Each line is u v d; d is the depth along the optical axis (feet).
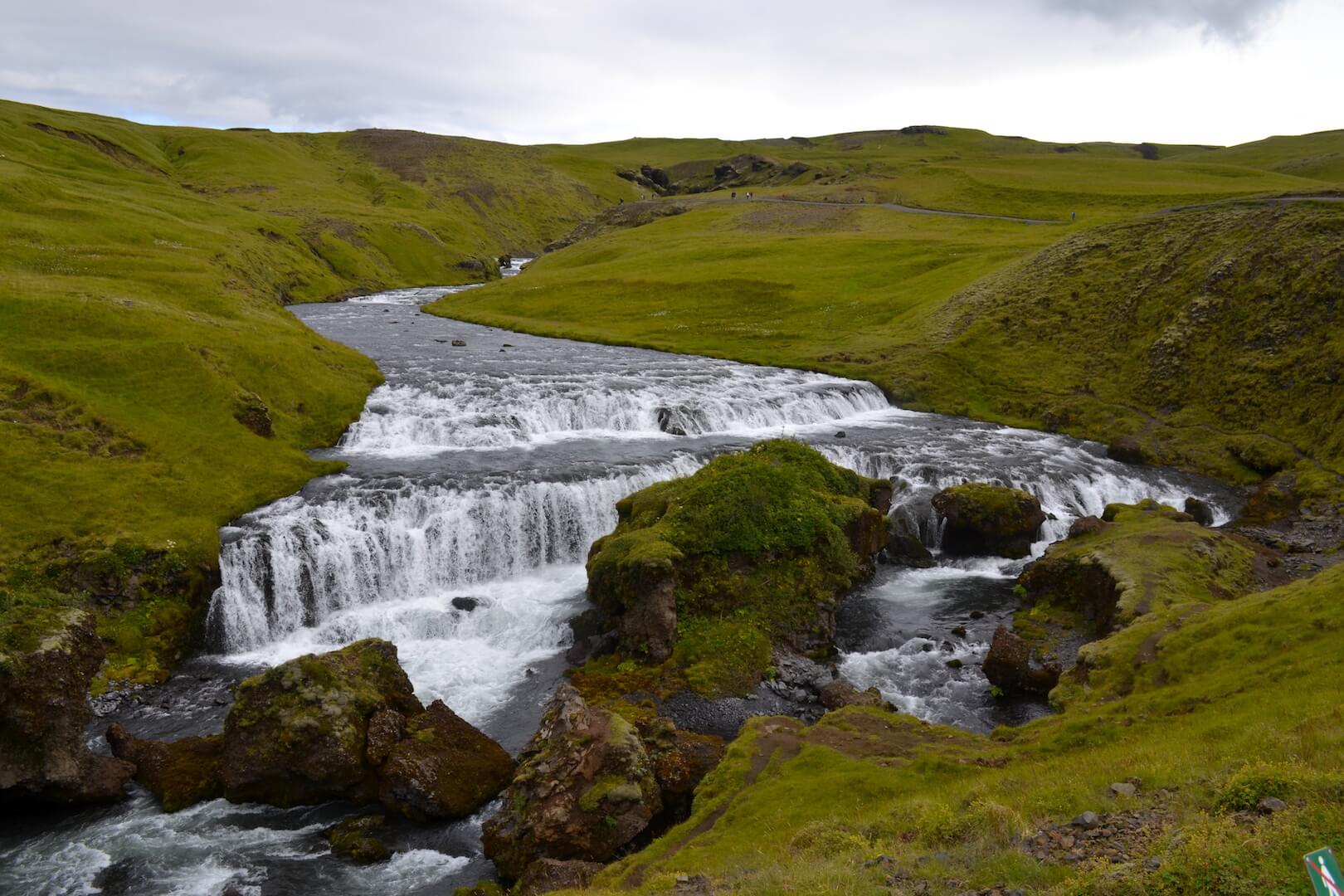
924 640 122.21
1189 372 226.38
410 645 124.16
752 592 121.19
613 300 363.15
